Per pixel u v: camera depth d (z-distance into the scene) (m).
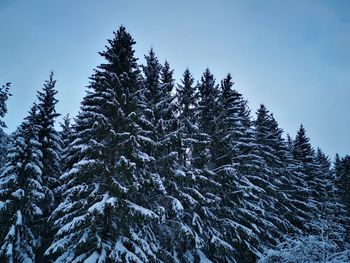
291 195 29.03
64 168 18.86
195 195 17.91
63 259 12.73
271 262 9.17
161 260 14.99
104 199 12.52
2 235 14.60
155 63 20.53
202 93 23.69
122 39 17.58
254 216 19.80
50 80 19.55
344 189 39.97
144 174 15.18
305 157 35.12
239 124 23.62
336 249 8.28
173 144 18.31
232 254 17.61
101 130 14.35
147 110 16.33
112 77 15.59
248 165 22.11
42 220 17.36
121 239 12.98
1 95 20.02
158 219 14.34
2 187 15.15
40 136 18.11
